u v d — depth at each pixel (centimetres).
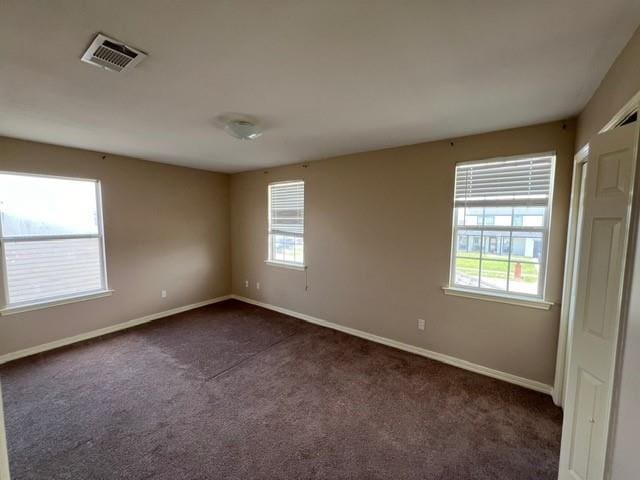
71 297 350
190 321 429
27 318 320
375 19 123
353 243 378
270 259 486
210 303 514
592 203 146
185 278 474
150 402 241
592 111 194
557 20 123
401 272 339
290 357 321
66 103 211
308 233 425
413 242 328
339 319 400
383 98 203
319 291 419
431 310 319
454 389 262
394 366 303
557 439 203
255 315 457
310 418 223
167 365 302
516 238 271
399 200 335
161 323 421
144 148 346
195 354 327
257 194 492
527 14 120
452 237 303
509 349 275
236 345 351
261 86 186
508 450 194
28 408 232
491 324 283
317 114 233
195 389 259
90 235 368
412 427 214
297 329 402
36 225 327
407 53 150
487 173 282
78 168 348
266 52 148
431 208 313
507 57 153
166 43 140
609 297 133
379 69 165
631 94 131
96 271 375
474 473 176
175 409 232
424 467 180
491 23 126
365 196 362
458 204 299
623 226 125
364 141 311
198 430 209
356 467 180
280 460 184
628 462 112
